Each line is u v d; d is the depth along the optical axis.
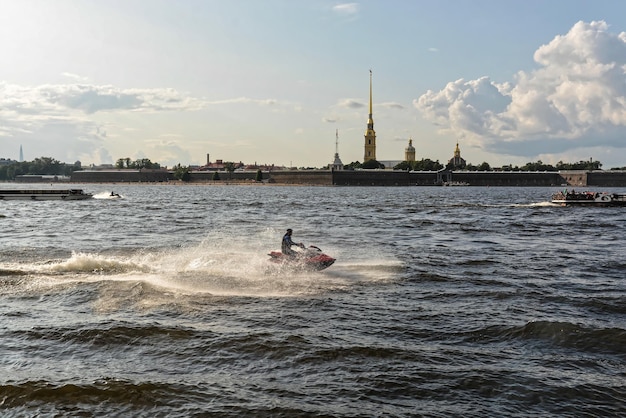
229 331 16.03
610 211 82.38
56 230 47.94
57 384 12.41
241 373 13.24
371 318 17.73
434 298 20.58
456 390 12.38
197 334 15.74
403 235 45.56
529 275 25.55
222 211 81.38
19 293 20.41
